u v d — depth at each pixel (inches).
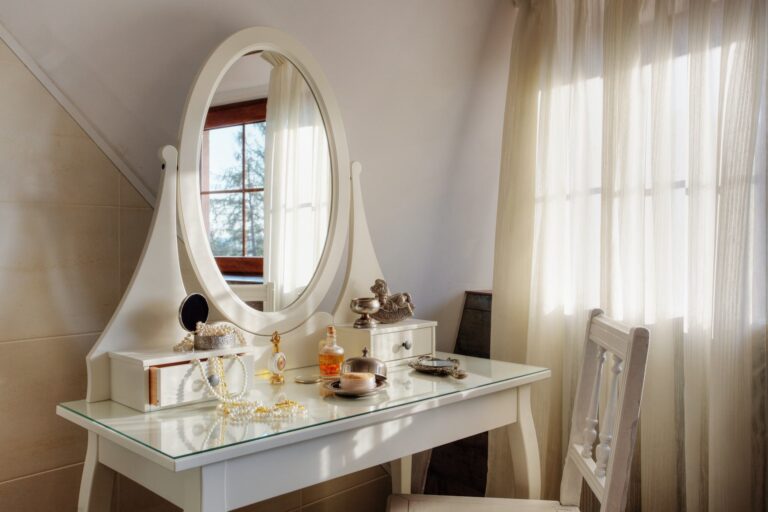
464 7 96.5
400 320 75.2
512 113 95.9
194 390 54.7
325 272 73.4
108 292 61.1
